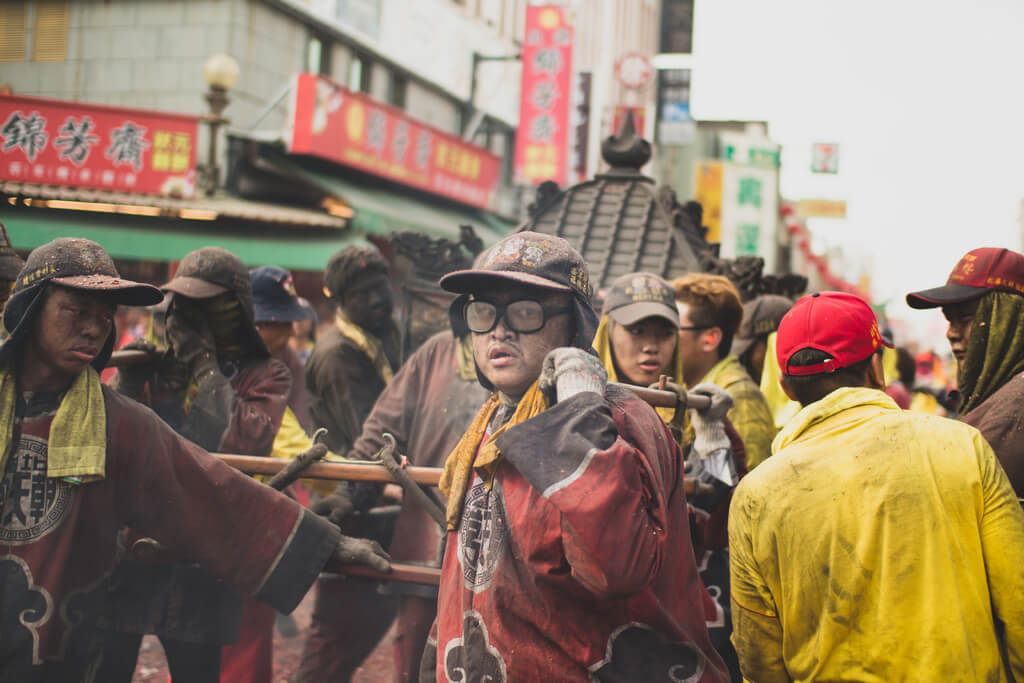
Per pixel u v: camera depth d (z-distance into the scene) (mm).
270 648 3523
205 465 2527
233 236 11883
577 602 1939
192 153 11383
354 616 3639
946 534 2062
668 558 2045
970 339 2889
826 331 2324
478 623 1996
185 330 3152
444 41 19062
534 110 17562
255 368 3324
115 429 2414
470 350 3502
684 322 3635
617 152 5125
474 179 17109
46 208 10523
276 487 2639
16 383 2328
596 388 1931
